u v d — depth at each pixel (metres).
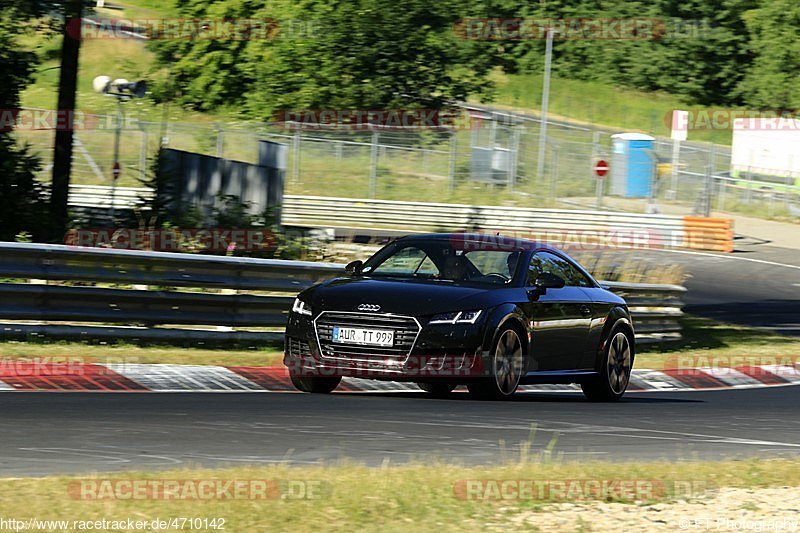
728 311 81.44
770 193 154.25
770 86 191.38
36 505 18.14
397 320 34.66
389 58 123.44
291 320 36.22
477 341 35.03
